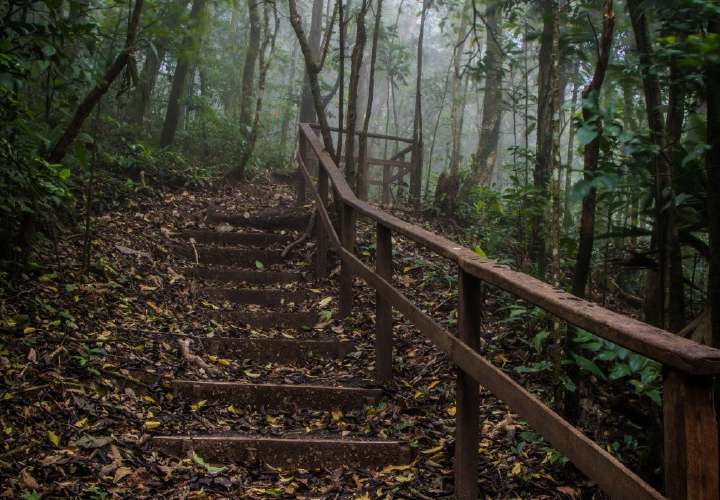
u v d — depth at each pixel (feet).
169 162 25.39
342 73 20.34
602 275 18.13
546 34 18.06
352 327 15.48
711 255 7.65
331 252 19.16
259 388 11.85
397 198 26.30
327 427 11.32
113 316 13.65
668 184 8.76
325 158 18.83
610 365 11.25
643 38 9.31
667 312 10.38
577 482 9.30
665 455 4.49
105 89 13.53
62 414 9.86
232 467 9.89
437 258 19.20
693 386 4.20
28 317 11.96
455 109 29.63
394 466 10.15
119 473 8.88
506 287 7.02
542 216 17.37
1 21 12.09
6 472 8.34
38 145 14.47
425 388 12.38
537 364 11.05
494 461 9.80
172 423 10.70
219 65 40.83
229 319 15.53
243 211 22.22
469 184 26.66
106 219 18.57
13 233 13.58
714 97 7.57
